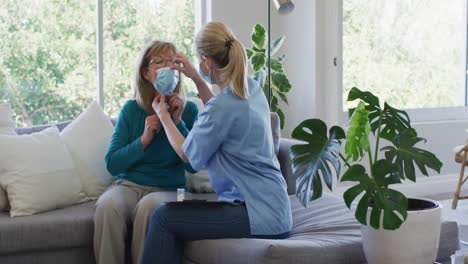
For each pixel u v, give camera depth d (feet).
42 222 8.65
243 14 15.72
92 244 8.95
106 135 10.34
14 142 9.21
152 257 7.63
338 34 15.15
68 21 13.94
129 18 14.57
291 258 6.93
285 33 16.26
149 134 9.38
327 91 15.39
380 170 6.76
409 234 6.73
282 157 10.53
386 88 16.96
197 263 7.82
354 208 9.23
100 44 14.15
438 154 17.61
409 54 17.35
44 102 13.84
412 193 17.06
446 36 18.08
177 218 7.61
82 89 14.16
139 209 8.66
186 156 8.14
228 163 7.97
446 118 18.12
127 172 9.73
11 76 13.51
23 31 13.55
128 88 14.64
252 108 7.91
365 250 7.06
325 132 7.34
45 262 8.77
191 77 9.05
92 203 9.80
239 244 7.30
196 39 8.07
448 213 14.61
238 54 7.84
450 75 18.22
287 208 8.00
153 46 9.58
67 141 10.02
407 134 7.21
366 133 6.91
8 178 9.00
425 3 17.60
